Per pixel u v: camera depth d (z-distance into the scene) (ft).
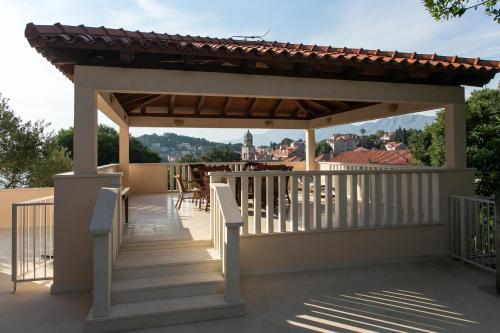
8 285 13.93
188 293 11.82
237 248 11.29
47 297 12.71
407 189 17.24
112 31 14.67
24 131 37.58
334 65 14.71
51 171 38.60
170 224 17.90
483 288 13.56
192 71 14.34
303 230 15.58
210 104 26.84
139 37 14.98
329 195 16.02
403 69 15.46
